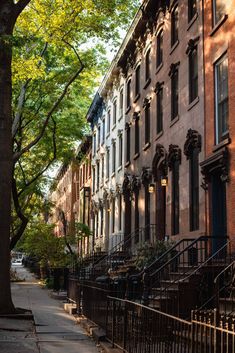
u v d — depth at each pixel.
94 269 22.22
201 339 6.00
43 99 23.59
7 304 16.30
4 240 16.41
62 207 72.44
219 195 16.39
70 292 21.11
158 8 24.03
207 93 17.20
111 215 34.38
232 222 14.51
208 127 16.94
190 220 18.36
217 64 16.73
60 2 20.05
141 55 27.47
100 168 40.88
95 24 20.45
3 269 16.33
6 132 16.83
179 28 20.98
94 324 13.74
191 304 13.41
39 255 38.28
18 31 21.00
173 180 20.88
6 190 16.61
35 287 34.72
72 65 22.38
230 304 10.83
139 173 26.70
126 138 30.47
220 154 15.22
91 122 45.91
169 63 22.14
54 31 20.39
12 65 19.55
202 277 13.57
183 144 19.56
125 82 31.36
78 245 47.72
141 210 25.80
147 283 14.30
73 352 10.73
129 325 9.46
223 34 16.08
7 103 16.92
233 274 12.15
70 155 28.31
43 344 11.71
